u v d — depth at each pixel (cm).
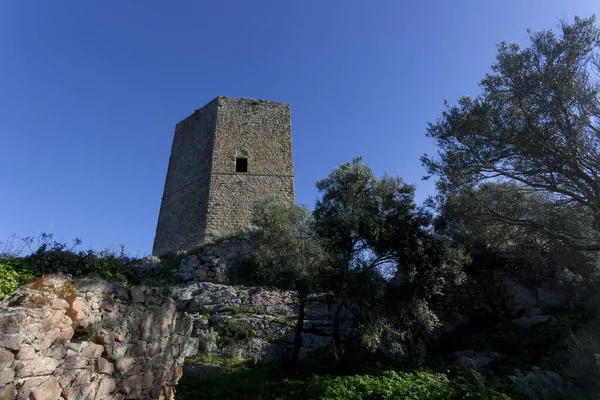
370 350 1274
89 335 548
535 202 1236
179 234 2734
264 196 2717
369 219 1200
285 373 1150
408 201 1317
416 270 1259
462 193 1295
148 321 684
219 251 2119
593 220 1084
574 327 1188
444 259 1282
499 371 1083
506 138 1119
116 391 594
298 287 1160
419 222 1304
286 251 1220
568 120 1049
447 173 1259
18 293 468
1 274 481
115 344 596
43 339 466
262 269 1210
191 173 2898
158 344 711
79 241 628
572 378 955
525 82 1081
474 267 1628
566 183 1126
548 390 907
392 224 1271
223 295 1762
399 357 1285
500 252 1530
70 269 587
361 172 1327
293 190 2791
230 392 1017
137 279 727
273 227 1318
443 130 1266
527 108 1103
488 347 1241
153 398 683
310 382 1040
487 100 1177
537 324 1295
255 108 3012
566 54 1060
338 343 1220
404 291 1266
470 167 1216
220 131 2869
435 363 1195
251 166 2808
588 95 1023
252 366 1259
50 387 471
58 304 496
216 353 1366
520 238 1328
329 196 1312
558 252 1420
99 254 663
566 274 1443
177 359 773
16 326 429
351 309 1457
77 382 517
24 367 437
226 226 2577
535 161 1119
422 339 1361
